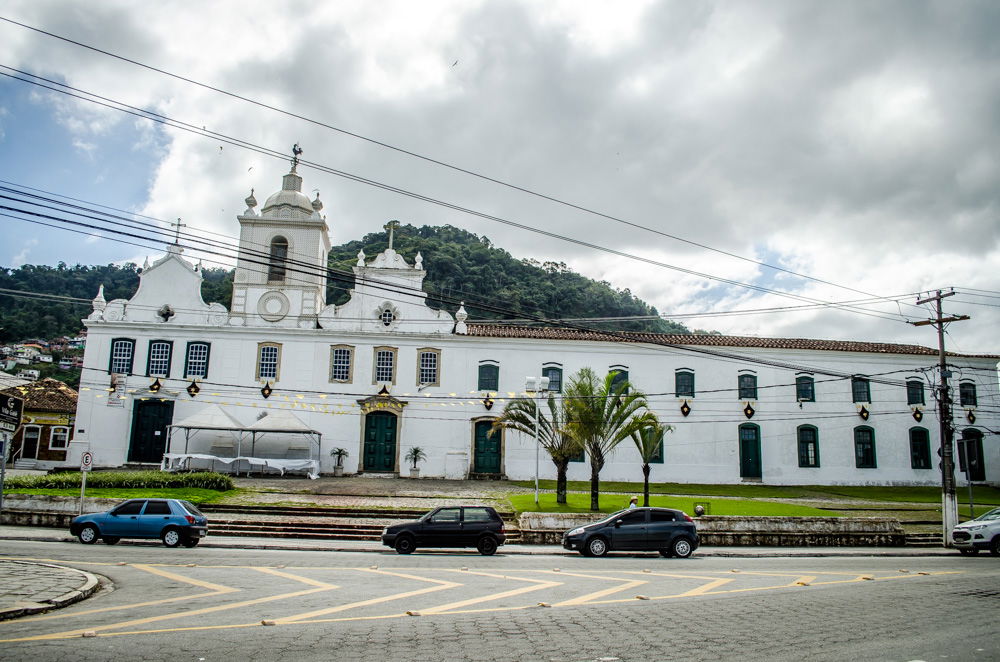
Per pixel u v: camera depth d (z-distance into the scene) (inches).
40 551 756.6
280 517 1128.2
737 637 408.2
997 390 1937.7
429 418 1759.4
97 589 541.3
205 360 1759.4
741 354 1868.8
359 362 1775.3
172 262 1797.5
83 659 338.0
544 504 1288.1
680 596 556.4
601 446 1272.1
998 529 964.0
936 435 1886.1
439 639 393.4
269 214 1820.9
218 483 1318.9
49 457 2032.5
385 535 885.8
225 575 629.3
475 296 3390.7
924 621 463.2
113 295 3986.2
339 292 2487.7
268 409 1739.7
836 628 437.1
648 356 1840.6
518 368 1801.2
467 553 892.6
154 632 399.2
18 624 414.6
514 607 497.7
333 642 382.0
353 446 1736.0
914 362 1910.7
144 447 1716.3
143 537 861.2
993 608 513.3
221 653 354.9
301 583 595.5
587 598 541.3
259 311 1787.6
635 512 902.4
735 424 1828.2
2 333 2684.5
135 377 1736.0
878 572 743.7
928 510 1435.8
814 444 1847.9
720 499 1438.2
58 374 2910.9
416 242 4079.7
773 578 677.9
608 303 3710.6
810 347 1881.2
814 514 1262.3
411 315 1811.0
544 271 3988.7
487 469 1753.2
